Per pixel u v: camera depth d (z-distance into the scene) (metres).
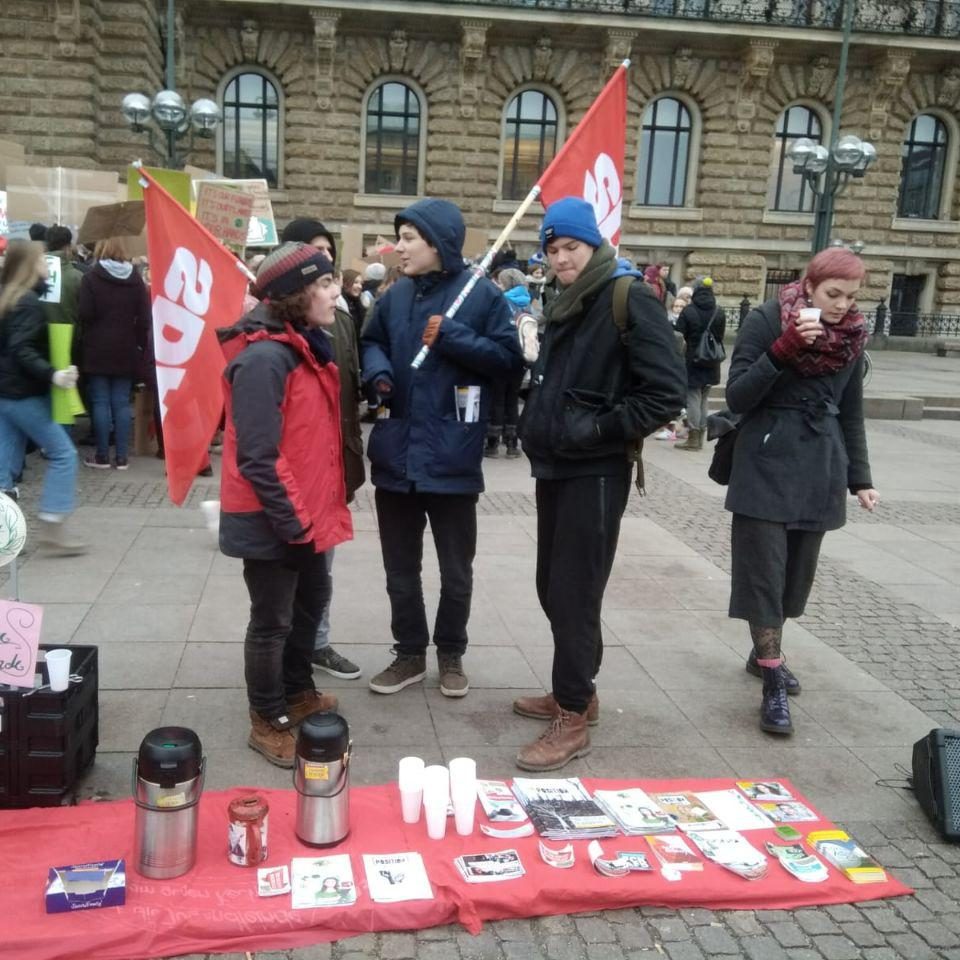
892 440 11.69
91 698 3.15
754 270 25.92
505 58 24.38
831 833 3.03
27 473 7.70
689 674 4.31
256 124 24.41
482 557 5.94
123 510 6.54
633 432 3.18
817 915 2.69
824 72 25.30
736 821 3.07
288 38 23.50
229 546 3.13
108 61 19.86
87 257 10.39
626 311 3.20
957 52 25.19
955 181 26.70
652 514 7.41
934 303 27.05
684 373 3.23
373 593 5.13
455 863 2.74
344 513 3.42
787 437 3.68
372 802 3.06
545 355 3.41
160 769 2.56
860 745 3.71
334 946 2.48
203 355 5.11
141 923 2.43
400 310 3.71
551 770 3.37
